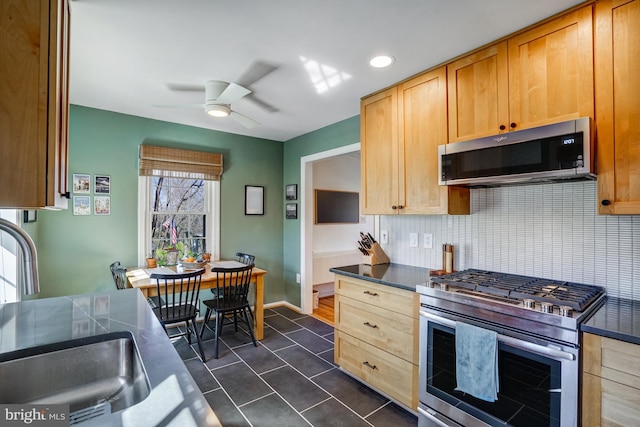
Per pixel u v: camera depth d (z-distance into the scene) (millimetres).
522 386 1508
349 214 5570
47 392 1115
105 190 3301
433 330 1890
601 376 1287
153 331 1259
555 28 1673
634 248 1688
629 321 1362
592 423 1310
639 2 1430
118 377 1224
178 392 804
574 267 1888
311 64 2262
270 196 4566
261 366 2754
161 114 3418
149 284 2703
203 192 4027
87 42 1979
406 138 2402
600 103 1521
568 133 1531
